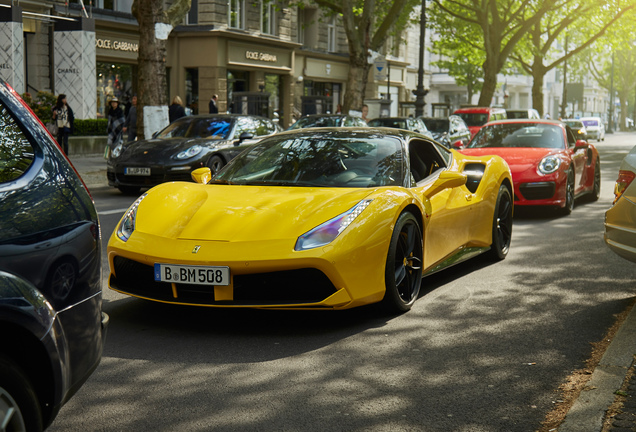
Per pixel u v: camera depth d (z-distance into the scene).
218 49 29.45
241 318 4.99
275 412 3.36
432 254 5.62
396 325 4.85
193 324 4.83
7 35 19.42
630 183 4.95
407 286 5.20
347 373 3.91
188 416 3.31
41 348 2.44
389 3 29.89
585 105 96.50
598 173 12.54
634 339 4.41
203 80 29.77
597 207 11.61
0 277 2.31
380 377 3.85
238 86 31.88
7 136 2.60
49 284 2.51
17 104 2.70
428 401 3.51
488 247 6.86
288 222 4.58
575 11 38.44
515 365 4.04
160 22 16.14
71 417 3.29
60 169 2.72
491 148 11.02
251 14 31.89
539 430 3.17
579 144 11.09
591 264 6.95
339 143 5.79
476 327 4.81
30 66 23.02
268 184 5.39
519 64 48.94
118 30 26.28
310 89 38.06
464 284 6.09
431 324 4.88
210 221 4.68
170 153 12.32
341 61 40.06
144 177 12.32
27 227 2.47
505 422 3.25
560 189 10.16
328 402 3.49
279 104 35.16
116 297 5.54
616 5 36.38
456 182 5.68
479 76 44.66
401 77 47.78
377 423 3.24
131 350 4.29
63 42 22.14
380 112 29.88
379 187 5.09
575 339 4.54
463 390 3.66
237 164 5.78
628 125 96.81
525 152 10.59
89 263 2.72
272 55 33.28
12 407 2.34
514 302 5.48
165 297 4.62
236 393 3.60
